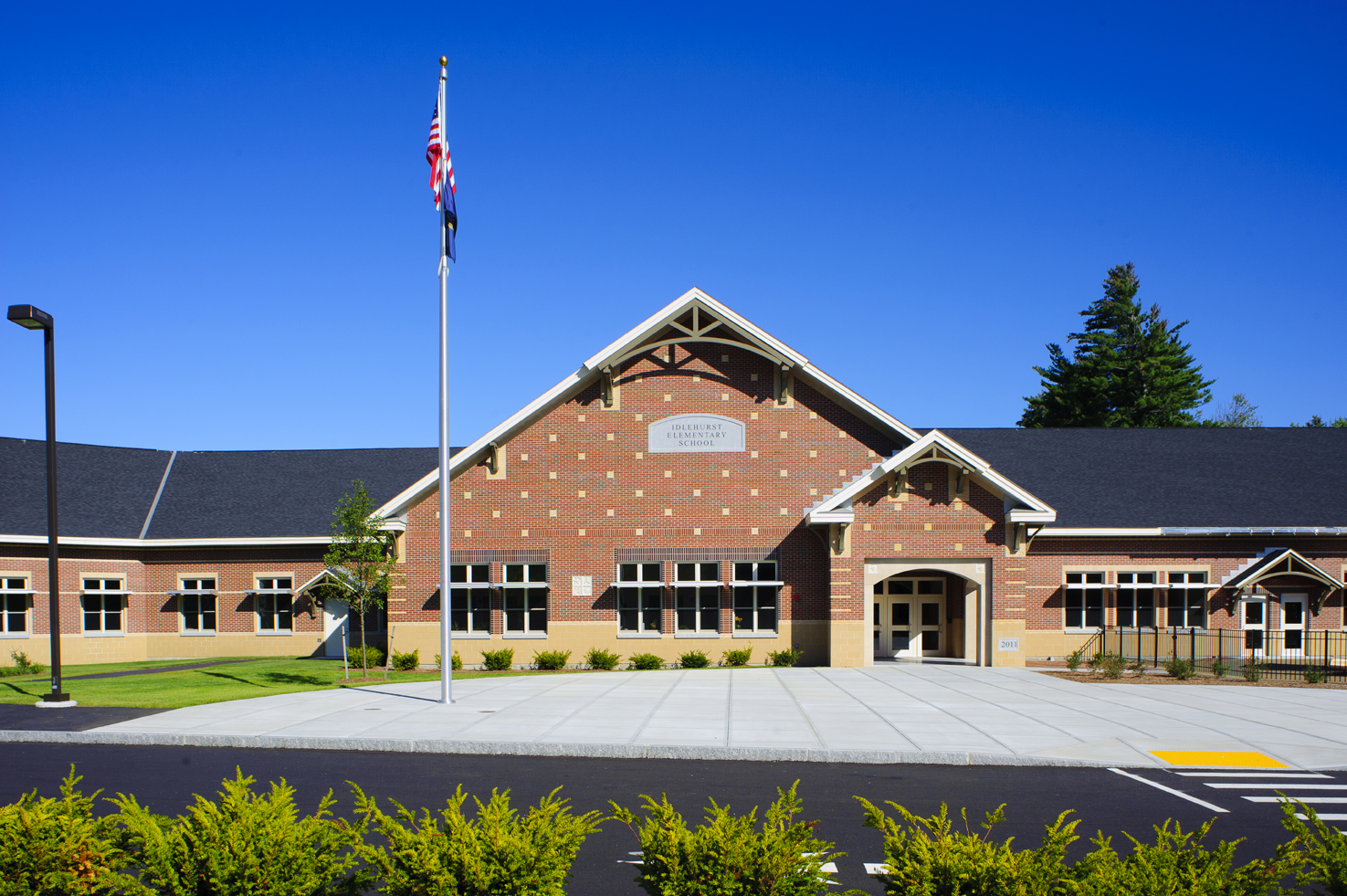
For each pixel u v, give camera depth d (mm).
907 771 13711
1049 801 11898
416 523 30281
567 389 30016
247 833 6191
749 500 29969
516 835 6176
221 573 35281
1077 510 31844
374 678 26047
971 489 28609
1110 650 30750
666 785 12656
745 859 5980
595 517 30062
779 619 29594
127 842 6484
